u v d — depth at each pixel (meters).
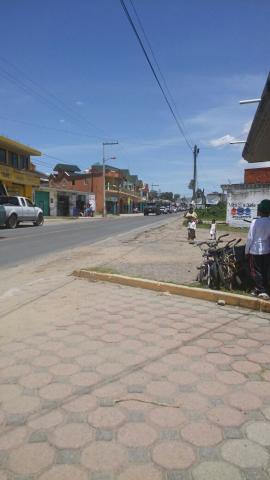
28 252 14.52
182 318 5.85
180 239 19.47
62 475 2.66
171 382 3.88
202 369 4.16
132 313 6.11
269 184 31.02
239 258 7.20
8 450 2.91
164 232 25.17
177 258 11.79
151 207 73.06
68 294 7.36
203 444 2.96
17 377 4.00
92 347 4.75
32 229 25.95
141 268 9.70
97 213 76.38
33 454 2.86
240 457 2.82
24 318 5.91
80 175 78.44
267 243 6.57
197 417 3.30
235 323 5.62
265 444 2.96
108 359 4.41
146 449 2.90
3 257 13.27
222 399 3.58
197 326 5.49
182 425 3.19
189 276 8.56
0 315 6.12
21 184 41.56
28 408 3.44
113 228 28.67
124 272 9.05
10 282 9.02
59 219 46.31
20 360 4.40
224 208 48.53
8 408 3.44
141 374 4.05
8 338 5.08
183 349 4.68
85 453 2.87
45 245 16.75
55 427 3.17
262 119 8.23
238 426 3.17
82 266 10.76
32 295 7.36
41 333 5.23
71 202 60.97
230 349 4.68
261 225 6.59
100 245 16.48
